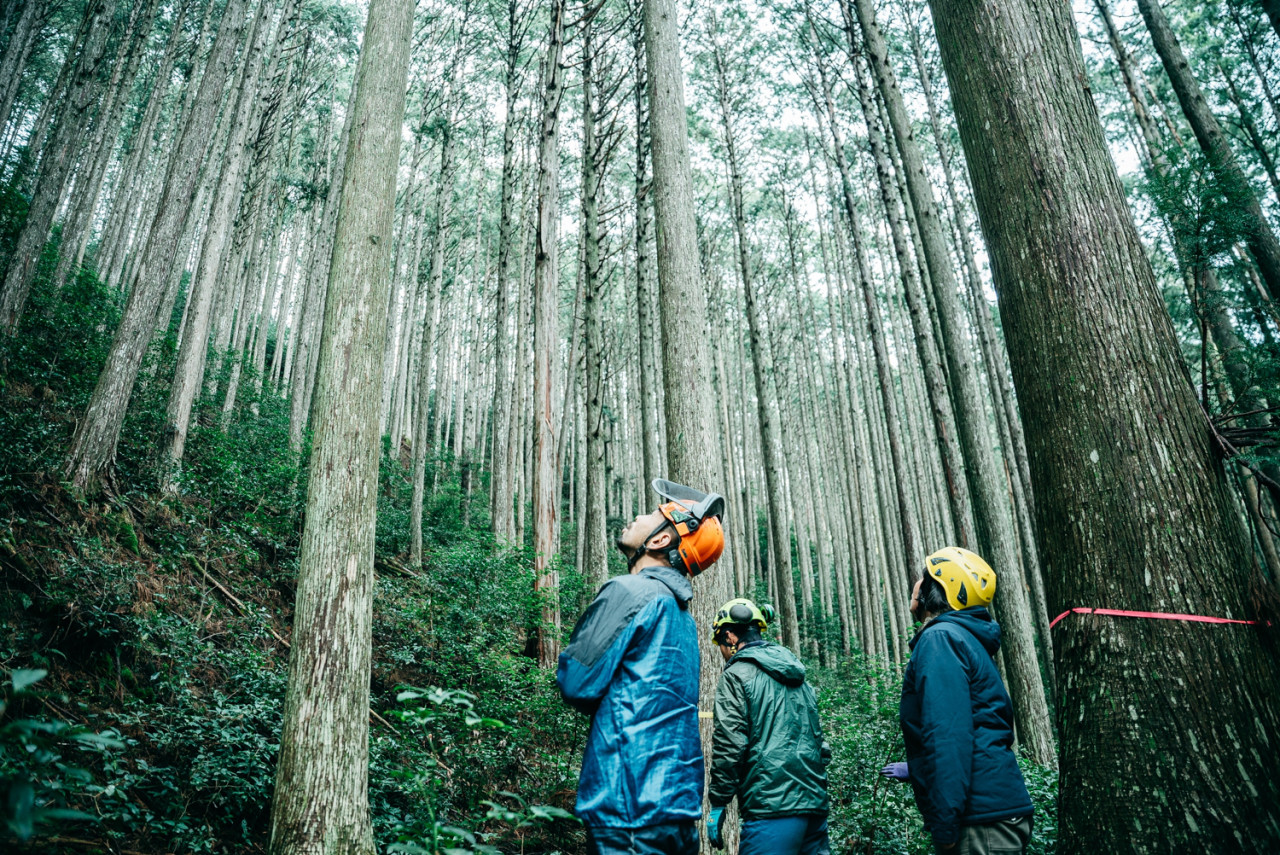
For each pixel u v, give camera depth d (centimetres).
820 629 2859
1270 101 1266
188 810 383
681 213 520
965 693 219
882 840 463
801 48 1719
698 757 150
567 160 2241
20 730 124
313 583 337
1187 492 220
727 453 2309
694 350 490
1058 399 242
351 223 403
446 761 540
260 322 2920
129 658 474
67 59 1574
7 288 830
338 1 2297
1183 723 200
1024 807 213
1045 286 252
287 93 2000
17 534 500
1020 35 277
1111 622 217
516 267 2758
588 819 142
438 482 2317
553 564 950
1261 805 189
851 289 2483
